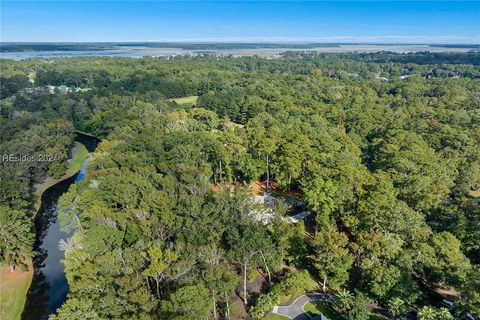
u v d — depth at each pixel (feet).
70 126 491.31
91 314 159.33
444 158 319.88
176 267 174.29
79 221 241.14
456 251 182.80
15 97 636.48
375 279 177.27
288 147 299.79
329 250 187.83
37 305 209.46
